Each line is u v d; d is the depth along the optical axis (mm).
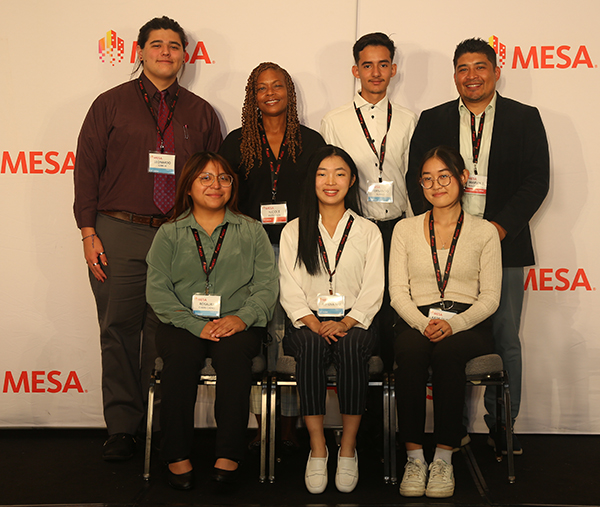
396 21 2969
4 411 3070
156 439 2828
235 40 3000
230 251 2506
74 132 3018
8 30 2977
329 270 2521
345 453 2270
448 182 2461
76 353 3074
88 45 2992
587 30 2930
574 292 2990
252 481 2348
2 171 3023
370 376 2357
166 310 2377
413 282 2543
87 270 3059
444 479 2176
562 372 3004
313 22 2982
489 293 2426
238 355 2242
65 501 2164
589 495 2215
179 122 2783
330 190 2486
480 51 2629
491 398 2783
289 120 2752
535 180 2645
